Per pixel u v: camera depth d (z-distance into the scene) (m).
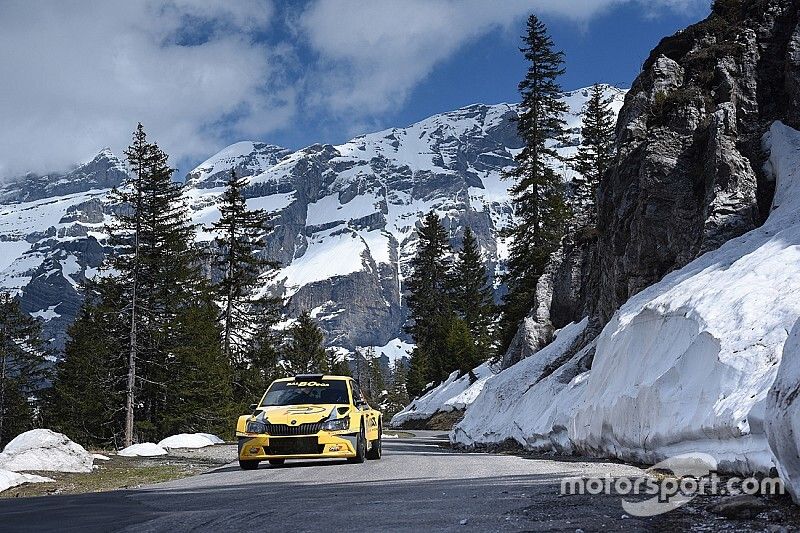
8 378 59.16
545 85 49.34
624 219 24.84
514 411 24.02
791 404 5.78
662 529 5.16
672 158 23.30
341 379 14.60
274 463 14.85
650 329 13.60
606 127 59.66
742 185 20.91
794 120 22.50
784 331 9.44
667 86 25.64
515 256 51.25
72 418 44.91
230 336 48.03
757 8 25.92
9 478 12.30
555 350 27.91
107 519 6.30
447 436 43.59
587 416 14.50
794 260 11.56
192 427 44.75
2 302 59.25
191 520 6.11
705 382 9.88
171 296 41.34
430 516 5.90
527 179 49.12
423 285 86.38
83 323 45.91
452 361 81.12
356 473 11.14
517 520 5.57
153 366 41.62
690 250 21.61
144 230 39.91
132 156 39.91
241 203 48.56
